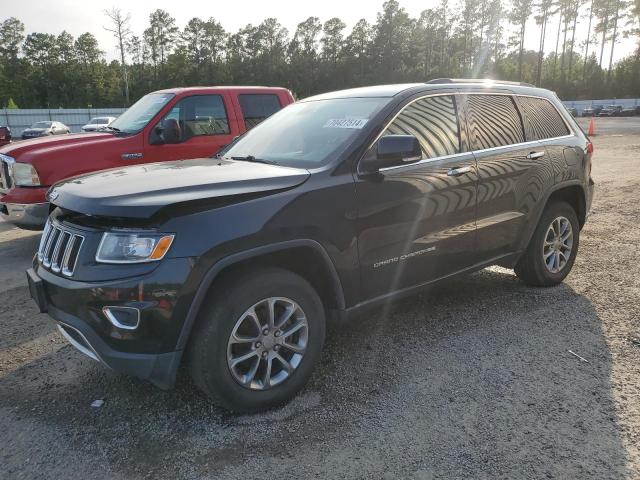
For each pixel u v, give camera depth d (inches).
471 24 3769.7
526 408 120.1
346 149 134.3
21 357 151.9
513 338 155.9
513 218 173.8
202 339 110.3
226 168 135.6
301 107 173.0
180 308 105.8
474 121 166.1
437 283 155.6
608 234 272.2
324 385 132.8
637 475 98.0
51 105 3639.3
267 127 172.7
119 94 3700.8
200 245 106.8
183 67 3821.4
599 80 3309.5
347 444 109.7
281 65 3777.1
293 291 121.1
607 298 184.5
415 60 3683.6
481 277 210.8
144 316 104.3
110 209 106.9
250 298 114.1
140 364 106.4
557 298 186.4
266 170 130.6
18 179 251.8
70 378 139.6
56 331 169.3
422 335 159.6
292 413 121.3
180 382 136.3
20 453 109.3
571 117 209.2
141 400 128.3
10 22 3700.8
